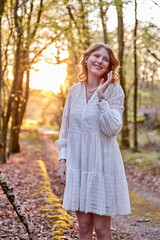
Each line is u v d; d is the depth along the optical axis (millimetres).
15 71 8297
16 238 3115
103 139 2029
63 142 2201
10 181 6516
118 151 2080
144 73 13922
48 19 6410
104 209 1943
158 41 7402
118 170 2031
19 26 7172
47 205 4648
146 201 6062
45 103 25906
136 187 7391
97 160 1986
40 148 17062
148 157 10562
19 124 13500
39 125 42500
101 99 1979
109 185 1982
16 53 7586
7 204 4477
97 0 5734
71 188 2033
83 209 2002
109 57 2174
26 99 12711
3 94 9758
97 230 2039
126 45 9531
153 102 25781
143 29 7020
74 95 2176
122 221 4738
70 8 7230
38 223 3707
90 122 2029
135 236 3934
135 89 13023
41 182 6840
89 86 2178
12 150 13820
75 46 7117
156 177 7789
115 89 2096
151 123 23922
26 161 11039
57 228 3516
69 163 2064
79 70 2326
